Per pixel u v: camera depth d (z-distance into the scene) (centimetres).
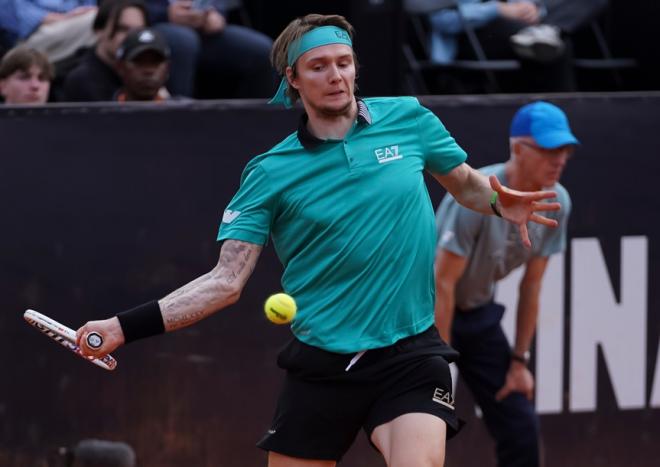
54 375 1609
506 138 1722
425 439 1150
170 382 1653
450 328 1634
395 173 1173
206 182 1625
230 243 1162
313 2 2566
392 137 1187
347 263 1163
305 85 1159
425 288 1202
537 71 2502
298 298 1192
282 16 2584
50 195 1573
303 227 1168
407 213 1174
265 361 1680
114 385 1633
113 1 1945
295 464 1227
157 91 1894
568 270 1767
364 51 2241
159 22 2220
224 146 1628
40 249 1577
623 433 1806
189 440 1662
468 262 1584
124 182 1598
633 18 2656
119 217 1600
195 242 1628
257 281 1670
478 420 1753
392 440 1166
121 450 1634
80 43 2156
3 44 2155
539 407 1772
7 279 1573
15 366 1591
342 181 1160
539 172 1576
